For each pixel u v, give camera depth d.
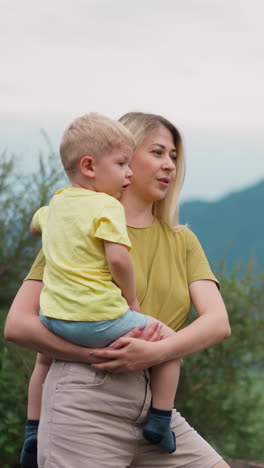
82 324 3.12
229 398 6.70
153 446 3.38
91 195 3.24
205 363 6.66
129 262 3.15
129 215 3.57
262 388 7.01
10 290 6.49
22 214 6.59
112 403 3.18
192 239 3.63
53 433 3.17
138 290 3.40
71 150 3.32
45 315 3.19
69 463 3.14
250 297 6.88
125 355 3.12
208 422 6.56
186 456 3.46
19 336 3.28
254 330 6.80
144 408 3.25
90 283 3.12
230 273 7.09
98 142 3.27
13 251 6.53
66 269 3.16
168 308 3.46
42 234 3.38
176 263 3.53
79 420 3.14
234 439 6.60
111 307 3.12
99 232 3.12
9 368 5.93
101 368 3.13
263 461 6.52
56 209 3.31
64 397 3.17
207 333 3.35
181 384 6.52
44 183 6.66
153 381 3.30
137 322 3.18
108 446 3.18
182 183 3.62
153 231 3.56
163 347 3.20
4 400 5.79
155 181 3.51
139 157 3.51
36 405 3.48
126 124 3.54
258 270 7.10
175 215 3.61
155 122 3.53
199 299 3.49
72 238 3.19
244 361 6.79
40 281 3.45
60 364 3.24
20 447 5.80
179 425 3.49
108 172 3.28
